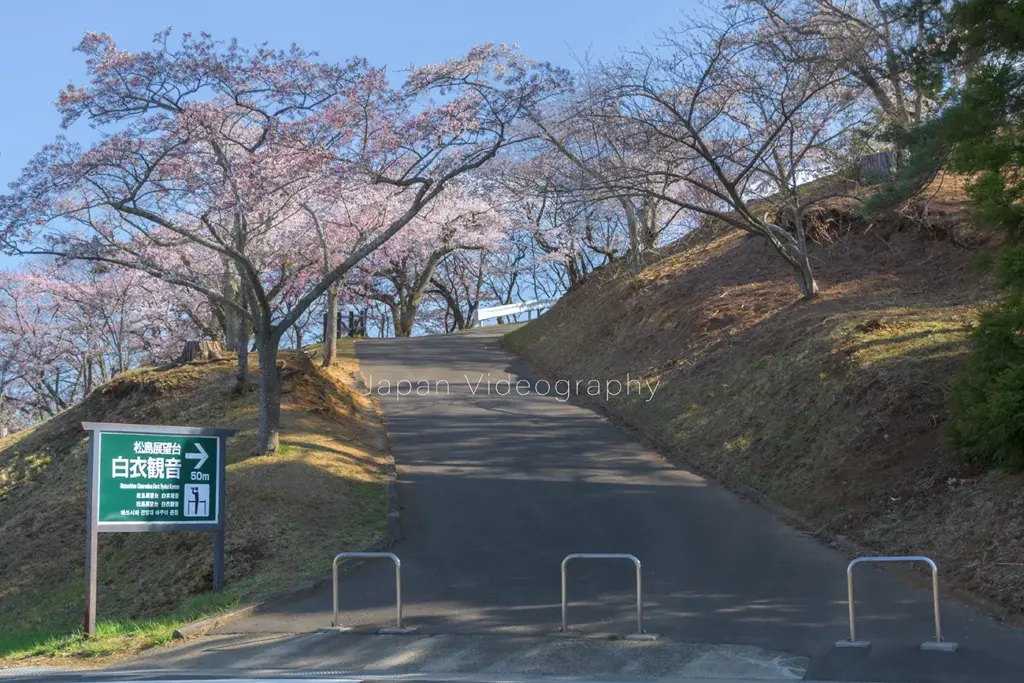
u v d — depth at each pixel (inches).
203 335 1614.2
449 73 695.1
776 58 776.9
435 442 871.7
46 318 1571.1
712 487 675.4
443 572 520.1
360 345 1577.3
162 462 523.8
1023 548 418.6
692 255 1275.8
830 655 350.6
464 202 1167.0
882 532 508.1
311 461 734.5
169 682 335.9
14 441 1119.0
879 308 805.9
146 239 753.6
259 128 730.8
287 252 848.9
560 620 424.8
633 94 795.4
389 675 350.0
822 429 654.5
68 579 681.6
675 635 391.2
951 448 515.8
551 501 660.1
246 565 569.6
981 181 517.3
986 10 551.2
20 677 387.5
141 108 662.5
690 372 917.2
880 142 796.0
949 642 356.5
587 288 1455.5
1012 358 487.8
